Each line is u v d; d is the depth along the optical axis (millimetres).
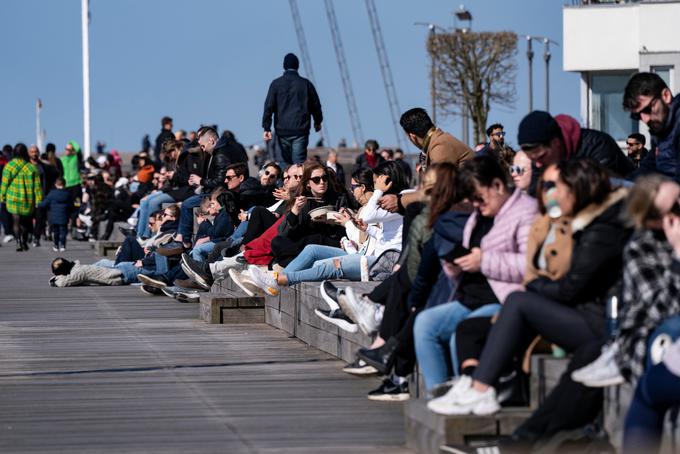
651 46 60281
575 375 12523
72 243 68312
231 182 34062
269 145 50188
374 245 24891
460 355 14477
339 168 60281
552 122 16234
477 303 15250
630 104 17891
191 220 37469
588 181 13297
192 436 15500
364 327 18688
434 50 122812
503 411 13742
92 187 66375
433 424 13891
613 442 12672
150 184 60500
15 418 16781
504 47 122250
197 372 20922
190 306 33219
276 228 27609
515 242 14859
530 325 13562
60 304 34031
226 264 30953
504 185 14992
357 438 15320
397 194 22844
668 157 17875
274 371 20922
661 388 11625
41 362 22297
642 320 12203
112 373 20891
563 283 13312
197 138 41406
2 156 68500
